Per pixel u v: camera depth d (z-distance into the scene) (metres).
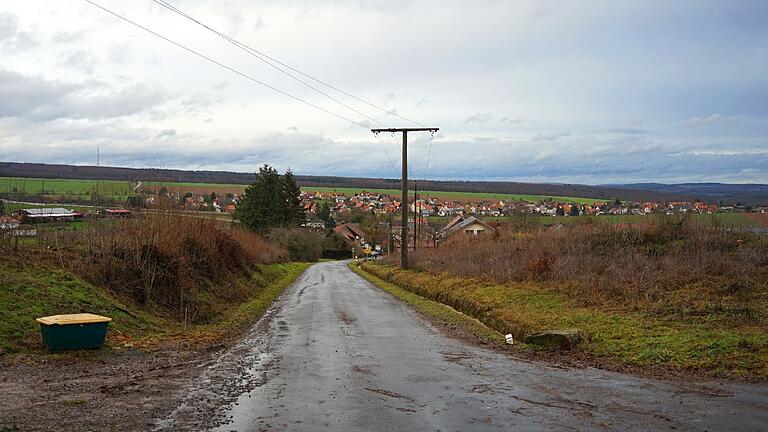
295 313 20.42
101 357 10.94
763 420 6.94
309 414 7.45
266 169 84.31
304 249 81.75
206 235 25.38
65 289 13.84
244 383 9.24
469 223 64.56
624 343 11.80
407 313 20.17
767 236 19.17
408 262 39.56
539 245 25.22
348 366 10.78
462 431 6.73
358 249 106.00
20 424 6.61
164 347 12.49
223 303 21.58
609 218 27.41
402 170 37.38
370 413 7.53
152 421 6.98
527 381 9.44
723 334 11.26
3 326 11.02
